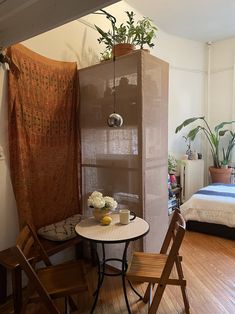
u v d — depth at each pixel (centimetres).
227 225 321
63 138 263
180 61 491
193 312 190
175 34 476
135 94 230
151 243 249
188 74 504
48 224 249
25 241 180
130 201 244
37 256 194
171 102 481
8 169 219
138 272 175
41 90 238
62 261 270
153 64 240
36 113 234
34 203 236
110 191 261
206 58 525
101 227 193
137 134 231
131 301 205
